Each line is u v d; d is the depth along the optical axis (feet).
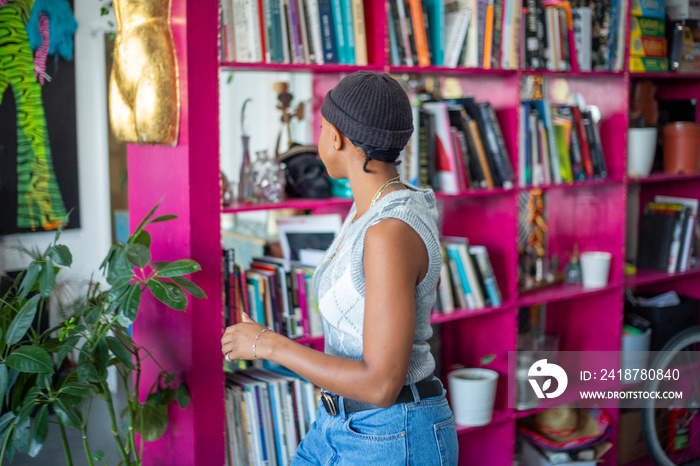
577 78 11.82
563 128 10.56
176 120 7.04
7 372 6.57
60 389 6.63
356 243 4.80
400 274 4.55
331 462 5.18
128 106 7.42
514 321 9.98
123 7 7.26
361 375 4.48
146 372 8.24
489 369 10.33
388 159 5.00
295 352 4.78
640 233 12.98
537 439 10.96
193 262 6.53
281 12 7.68
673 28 12.07
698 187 12.78
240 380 7.98
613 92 11.25
